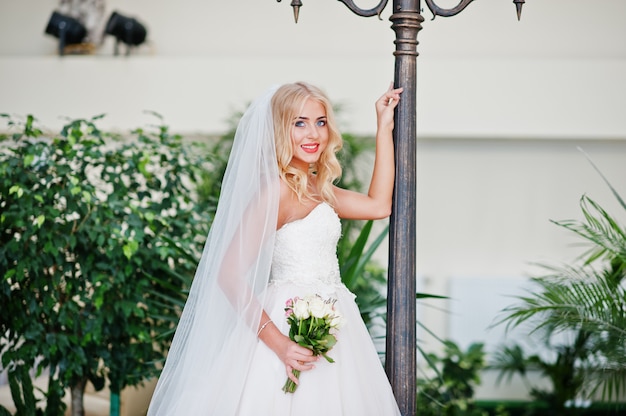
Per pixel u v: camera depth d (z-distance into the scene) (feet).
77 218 13.87
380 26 20.31
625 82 19.40
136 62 19.52
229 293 8.63
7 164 12.96
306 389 8.59
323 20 20.34
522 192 20.88
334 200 9.36
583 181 20.74
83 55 19.53
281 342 8.52
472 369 19.25
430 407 17.92
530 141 20.79
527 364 19.21
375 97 19.60
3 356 13.33
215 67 19.57
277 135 8.95
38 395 15.81
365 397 8.75
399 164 8.98
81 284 13.52
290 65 19.60
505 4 20.15
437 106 19.63
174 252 13.29
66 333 13.75
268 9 20.29
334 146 9.30
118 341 13.96
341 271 11.80
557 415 18.98
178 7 20.20
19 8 20.15
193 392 8.68
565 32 20.12
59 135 14.01
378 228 19.81
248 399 8.57
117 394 14.01
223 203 9.05
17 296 13.41
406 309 8.93
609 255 12.84
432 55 20.29
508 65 19.52
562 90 19.49
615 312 11.56
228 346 8.68
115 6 20.08
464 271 20.99
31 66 19.48
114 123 19.52
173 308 13.79
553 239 20.84
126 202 13.50
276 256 9.02
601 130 19.48
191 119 19.54
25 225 12.91
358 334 9.08
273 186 8.81
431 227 21.02
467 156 20.93
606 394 18.49
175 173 14.38
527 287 20.34
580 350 18.03
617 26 20.03
